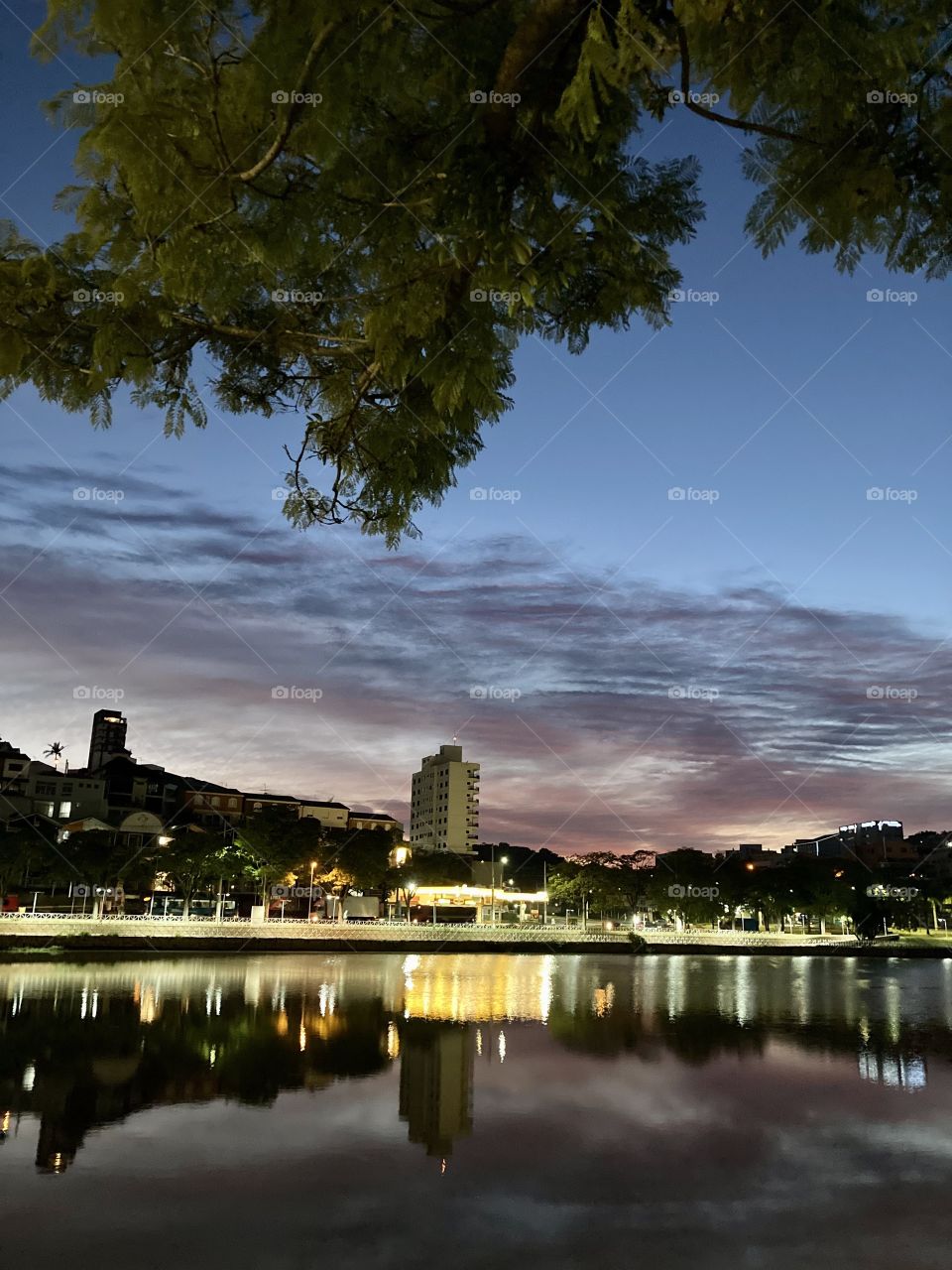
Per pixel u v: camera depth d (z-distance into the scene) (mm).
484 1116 17672
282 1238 11000
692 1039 29609
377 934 85312
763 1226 11711
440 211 4164
